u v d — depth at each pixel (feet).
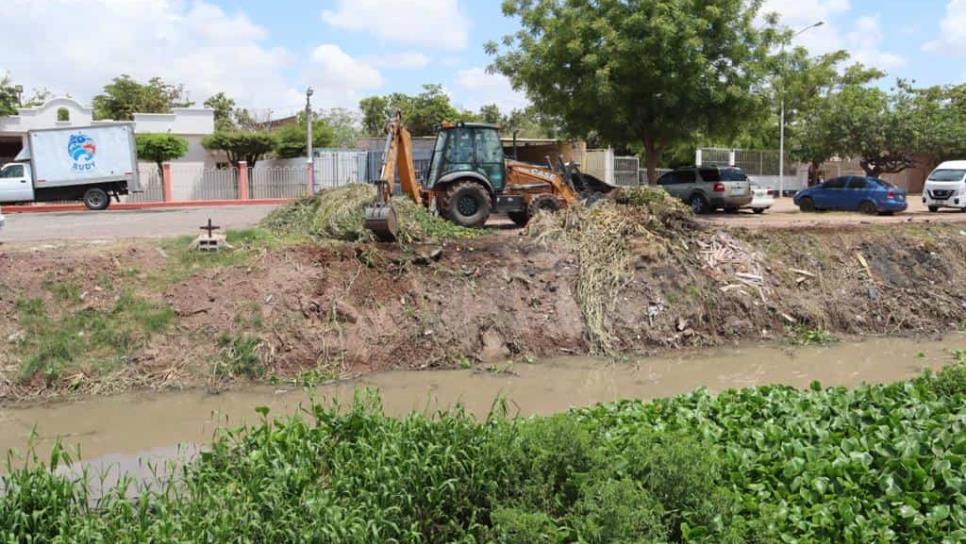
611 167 115.03
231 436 21.16
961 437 20.25
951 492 18.12
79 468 23.71
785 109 128.36
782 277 45.44
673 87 65.98
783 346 40.91
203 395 31.81
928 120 115.85
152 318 34.71
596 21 66.49
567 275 41.47
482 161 54.08
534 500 16.49
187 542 15.51
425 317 37.63
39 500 17.30
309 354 34.83
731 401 25.17
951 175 87.40
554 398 31.81
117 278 36.55
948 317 46.03
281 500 17.39
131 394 31.76
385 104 174.29
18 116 120.47
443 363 36.17
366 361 35.40
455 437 19.19
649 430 19.63
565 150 112.47
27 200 90.84
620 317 40.16
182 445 25.55
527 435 17.93
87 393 31.68
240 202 109.70
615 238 43.39
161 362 33.32
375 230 41.04
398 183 59.26
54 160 90.68
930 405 23.30
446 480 17.78
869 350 40.70
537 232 44.73
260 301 36.04
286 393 32.30
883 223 55.42
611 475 16.43
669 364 37.45
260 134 127.34
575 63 68.80
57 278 35.94
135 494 20.58
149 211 90.33
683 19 64.23
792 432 21.67
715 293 42.57
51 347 32.96
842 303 45.09
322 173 119.55
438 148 54.60
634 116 69.41
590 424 21.30
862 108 118.52
